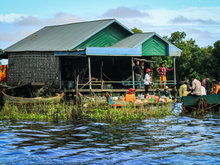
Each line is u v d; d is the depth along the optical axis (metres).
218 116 14.73
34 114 14.99
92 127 11.88
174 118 14.13
